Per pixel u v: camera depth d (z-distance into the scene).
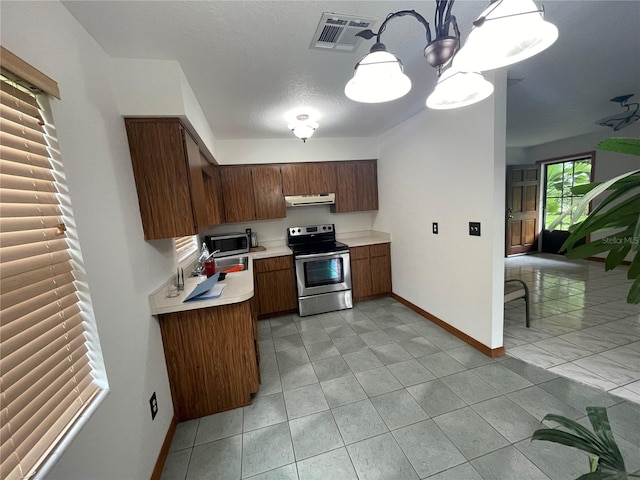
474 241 2.31
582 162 5.29
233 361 1.86
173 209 1.66
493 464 1.37
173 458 1.53
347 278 3.54
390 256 3.78
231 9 1.22
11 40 0.82
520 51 0.82
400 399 1.86
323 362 2.37
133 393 1.30
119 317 1.26
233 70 1.74
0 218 0.74
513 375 2.02
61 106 1.02
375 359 2.36
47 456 0.79
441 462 1.40
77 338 1.01
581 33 1.70
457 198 2.45
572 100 2.97
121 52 1.45
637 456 1.33
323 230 3.96
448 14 0.96
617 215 0.67
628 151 0.65
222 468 1.45
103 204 1.24
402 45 1.60
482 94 1.14
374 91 1.16
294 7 1.23
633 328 2.60
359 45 1.55
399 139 3.27
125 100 1.52
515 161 6.00
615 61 2.09
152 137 1.61
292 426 1.70
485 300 2.27
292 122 2.55
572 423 0.79
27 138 0.87
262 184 3.52
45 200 0.92
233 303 1.82
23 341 0.77
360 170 3.84
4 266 0.74
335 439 1.58
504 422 1.62
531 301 3.38
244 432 1.68
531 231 5.98
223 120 2.62
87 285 1.05
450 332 2.73
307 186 3.66
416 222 3.11
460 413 1.71
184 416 1.82
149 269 1.68
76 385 0.97
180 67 1.62
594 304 3.19
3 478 0.67
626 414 1.59
